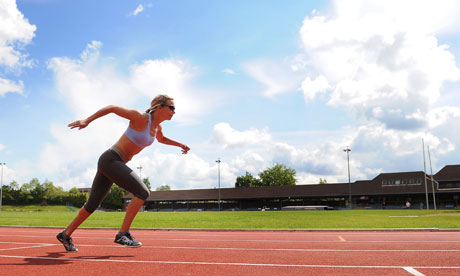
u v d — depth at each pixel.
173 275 4.05
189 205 87.19
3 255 5.77
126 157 5.86
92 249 6.64
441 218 21.91
